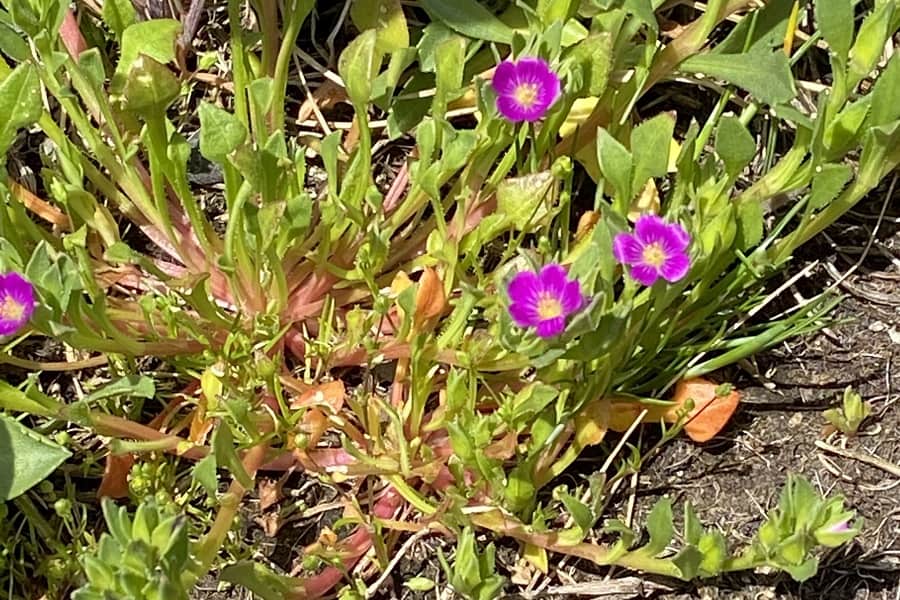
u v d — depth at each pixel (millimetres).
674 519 549
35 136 588
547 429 521
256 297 550
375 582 537
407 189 579
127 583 460
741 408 562
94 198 547
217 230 580
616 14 547
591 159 571
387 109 572
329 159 527
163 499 525
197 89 599
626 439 548
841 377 566
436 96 529
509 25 582
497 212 547
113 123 536
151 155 526
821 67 607
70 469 549
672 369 550
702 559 500
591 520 510
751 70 551
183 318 532
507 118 514
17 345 562
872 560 542
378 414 540
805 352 569
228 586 539
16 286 482
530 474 528
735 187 589
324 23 609
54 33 521
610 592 539
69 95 526
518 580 541
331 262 560
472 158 544
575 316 479
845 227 585
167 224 548
